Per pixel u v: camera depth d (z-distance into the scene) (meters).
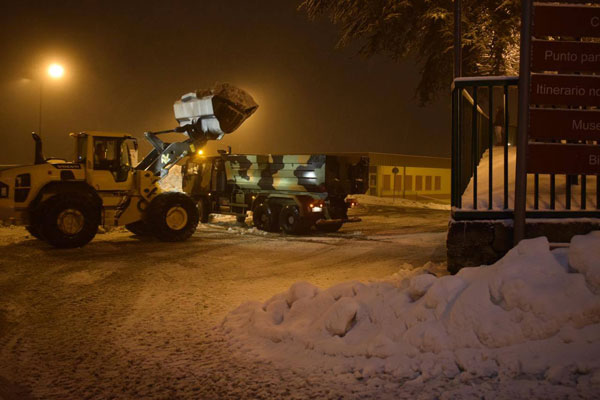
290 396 4.10
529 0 5.55
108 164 14.94
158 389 4.40
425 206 35.03
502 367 3.86
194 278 9.60
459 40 8.48
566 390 3.39
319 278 9.50
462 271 5.01
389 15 17.34
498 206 6.08
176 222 15.24
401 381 4.11
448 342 4.30
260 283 9.09
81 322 6.69
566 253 4.74
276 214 17.94
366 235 16.88
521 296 4.17
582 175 5.74
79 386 4.54
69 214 13.77
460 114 6.41
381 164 50.31
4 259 11.95
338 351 4.78
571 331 3.86
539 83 5.63
